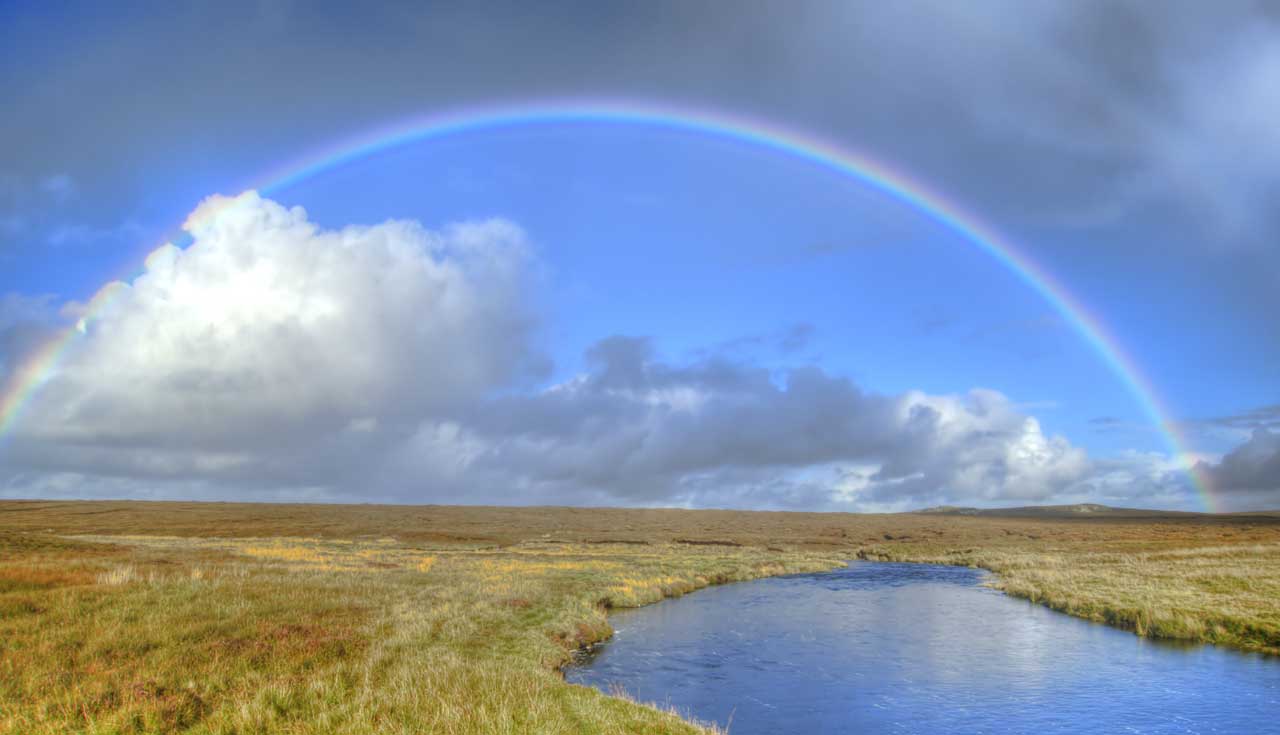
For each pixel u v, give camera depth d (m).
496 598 31.73
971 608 43.41
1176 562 56.94
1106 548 85.06
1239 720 20.97
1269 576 43.66
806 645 31.56
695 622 37.25
